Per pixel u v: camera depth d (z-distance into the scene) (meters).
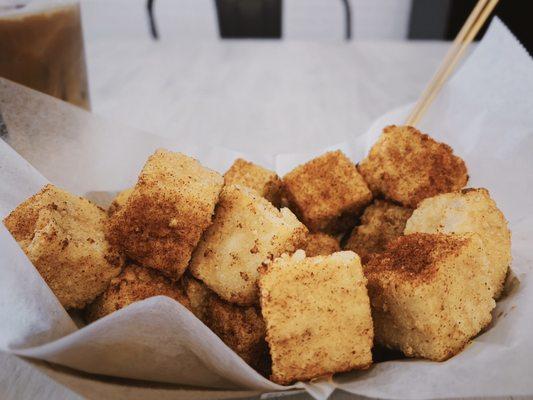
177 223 0.13
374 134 0.21
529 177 0.17
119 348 0.11
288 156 0.21
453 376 0.11
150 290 0.13
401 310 0.12
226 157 0.20
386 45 0.45
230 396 0.11
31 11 0.17
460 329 0.12
